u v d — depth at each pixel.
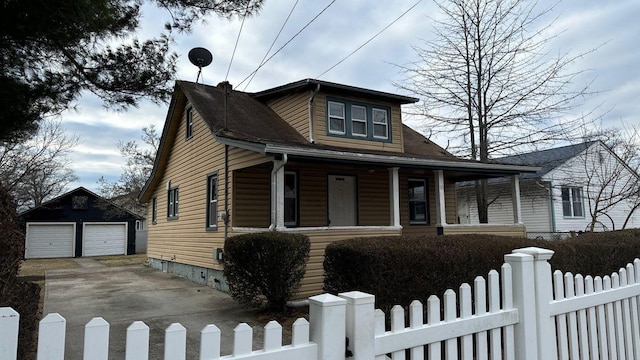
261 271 6.36
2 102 4.44
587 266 5.02
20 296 2.90
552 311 2.77
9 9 4.04
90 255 23.12
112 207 24.19
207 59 11.07
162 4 5.21
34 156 17.08
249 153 8.79
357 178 11.59
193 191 11.68
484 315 2.46
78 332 5.53
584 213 17.66
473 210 20.14
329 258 4.60
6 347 1.22
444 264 4.16
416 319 2.14
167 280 11.29
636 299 3.53
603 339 3.15
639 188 14.98
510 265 2.71
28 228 21.89
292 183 10.55
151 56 5.29
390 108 12.23
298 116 11.40
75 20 4.35
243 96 12.98
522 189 18.05
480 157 14.83
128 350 1.41
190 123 12.33
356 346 1.82
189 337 5.25
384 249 4.11
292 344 1.72
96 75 5.02
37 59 4.71
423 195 13.11
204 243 10.57
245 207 9.59
